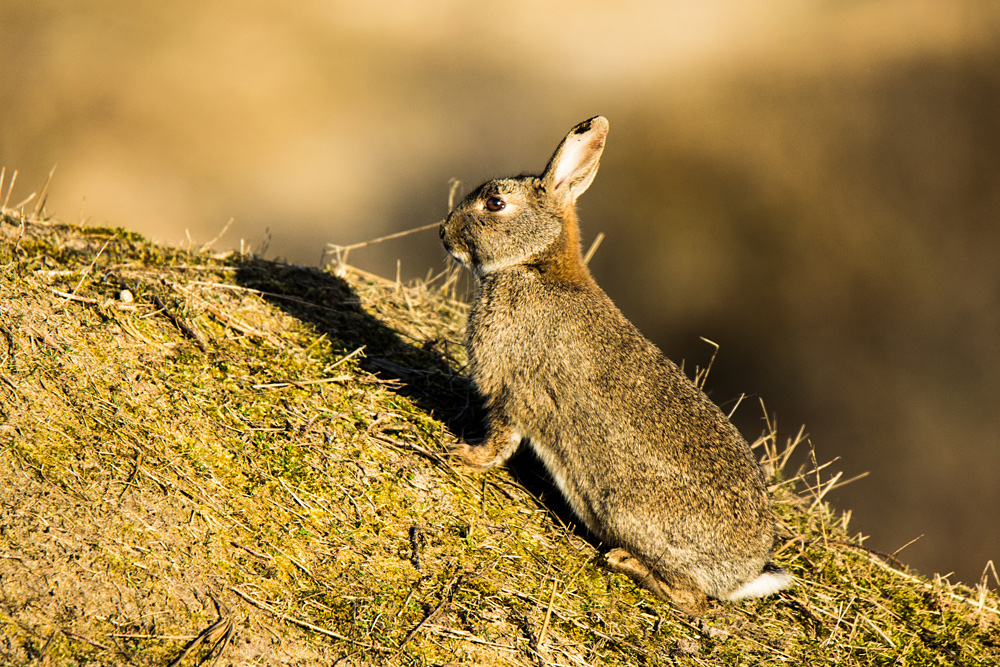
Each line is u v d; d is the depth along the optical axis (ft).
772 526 24.32
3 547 17.97
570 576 23.61
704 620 23.77
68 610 17.46
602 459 24.71
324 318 31.48
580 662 20.83
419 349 32.68
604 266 97.19
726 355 84.33
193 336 26.18
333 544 21.56
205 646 17.81
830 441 71.92
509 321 26.89
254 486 22.12
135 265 29.45
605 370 25.27
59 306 24.71
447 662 19.47
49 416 21.18
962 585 28.89
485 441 26.76
